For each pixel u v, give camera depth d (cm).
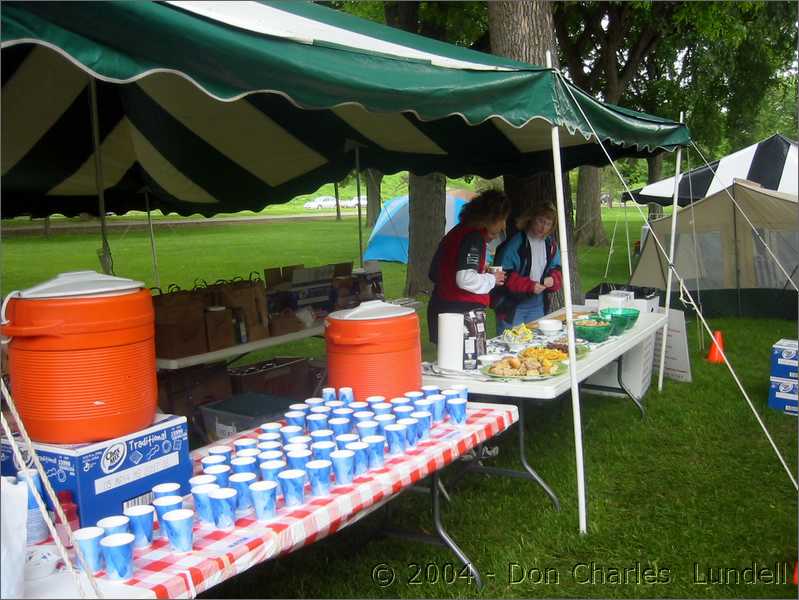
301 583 303
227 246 2172
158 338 428
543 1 663
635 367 549
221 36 200
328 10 398
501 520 360
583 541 337
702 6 1171
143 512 188
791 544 330
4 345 212
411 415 269
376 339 287
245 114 506
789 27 1449
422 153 595
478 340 368
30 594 162
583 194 1934
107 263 482
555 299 664
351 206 5850
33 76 426
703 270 938
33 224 3156
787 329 852
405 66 262
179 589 169
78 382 200
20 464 178
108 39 178
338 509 213
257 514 203
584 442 471
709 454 446
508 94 301
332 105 231
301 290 536
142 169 608
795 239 891
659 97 1625
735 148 1875
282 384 498
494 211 447
